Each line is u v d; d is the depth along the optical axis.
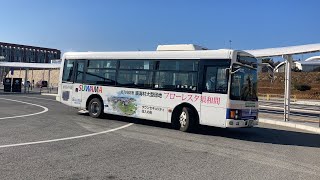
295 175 7.32
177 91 13.60
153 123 15.52
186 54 13.57
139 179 6.55
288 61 19.20
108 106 16.00
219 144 10.90
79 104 17.19
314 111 28.38
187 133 12.98
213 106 12.59
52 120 14.90
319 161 8.93
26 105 22.88
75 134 11.45
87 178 6.47
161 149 9.55
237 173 7.27
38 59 116.75
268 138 12.95
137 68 15.04
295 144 11.74
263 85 71.50
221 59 12.59
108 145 9.80
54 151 8.71
